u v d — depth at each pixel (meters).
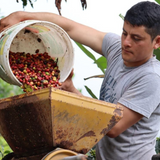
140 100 2.86
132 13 2.80
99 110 2.47
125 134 3.01
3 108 2.53
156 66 2.97
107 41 3.33
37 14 3.24
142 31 2.78
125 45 2.83
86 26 3.46
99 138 2.56
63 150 2.40
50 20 3.32
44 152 2.48
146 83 2.87
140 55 2.86
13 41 3.20
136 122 2.92
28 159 2.57
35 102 2.34
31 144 2.52
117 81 3.05
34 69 3.08
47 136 2.41
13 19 3.16
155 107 2.91
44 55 3.27
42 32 3.20
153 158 2.60
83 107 2.41
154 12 2.79
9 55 3.04
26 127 2.48
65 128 2.40
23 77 2.93
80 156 2.08
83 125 2.47
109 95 3.10
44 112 2.33
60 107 2.32
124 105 2.86
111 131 2.81
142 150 3.03
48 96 2.28
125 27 2.84
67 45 3.15
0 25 3.18
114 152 3.04
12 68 2.98
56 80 3.09
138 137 3.02
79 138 2.50
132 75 2.96
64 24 3.37
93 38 3.40
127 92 2.91
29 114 2.41
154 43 2.89
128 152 3.02
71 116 2.39
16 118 2.50
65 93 2.34
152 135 3.07
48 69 3.13
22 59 3.10
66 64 3.20
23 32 3.20
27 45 3.27
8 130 2.62
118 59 3.15
